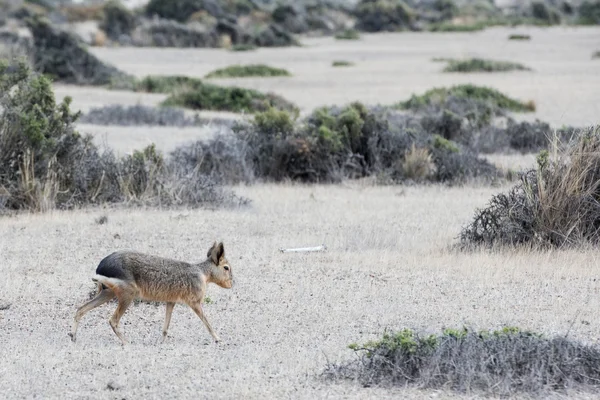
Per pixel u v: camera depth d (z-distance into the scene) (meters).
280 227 31.25
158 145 48.94
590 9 180.75
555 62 103.81
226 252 27.14
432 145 45.09
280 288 23.27
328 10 177.38
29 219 32.38
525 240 28.44
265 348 18.34
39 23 89.12
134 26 140.62
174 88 75.94
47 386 15.89
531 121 60.28
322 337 19.17
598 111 65.62
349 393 15.58
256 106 68.75
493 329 19.34
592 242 28.61
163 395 15.41
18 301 22.06
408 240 28.95
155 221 31.88
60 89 81.81
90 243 28.31
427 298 22.33
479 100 63.06
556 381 16.20
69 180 35.88
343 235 29.59
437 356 16.34
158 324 20.56
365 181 43.38
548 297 22.44
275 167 44.31
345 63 104.56
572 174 28.81
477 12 189.62
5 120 35.34
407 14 167.12
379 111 52.69
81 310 18.91
